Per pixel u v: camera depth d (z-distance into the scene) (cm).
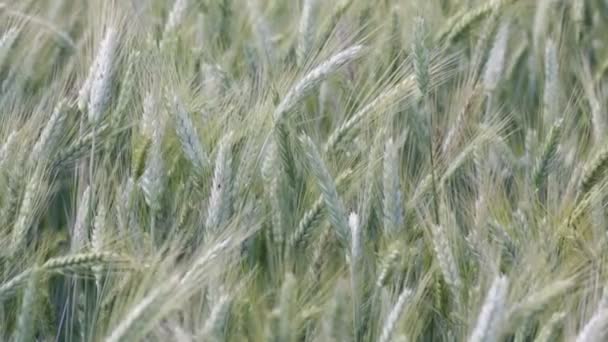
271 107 201
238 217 189
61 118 197
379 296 187
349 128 203
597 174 197
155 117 197
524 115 222
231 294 184
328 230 194
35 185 191
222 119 203
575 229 195
